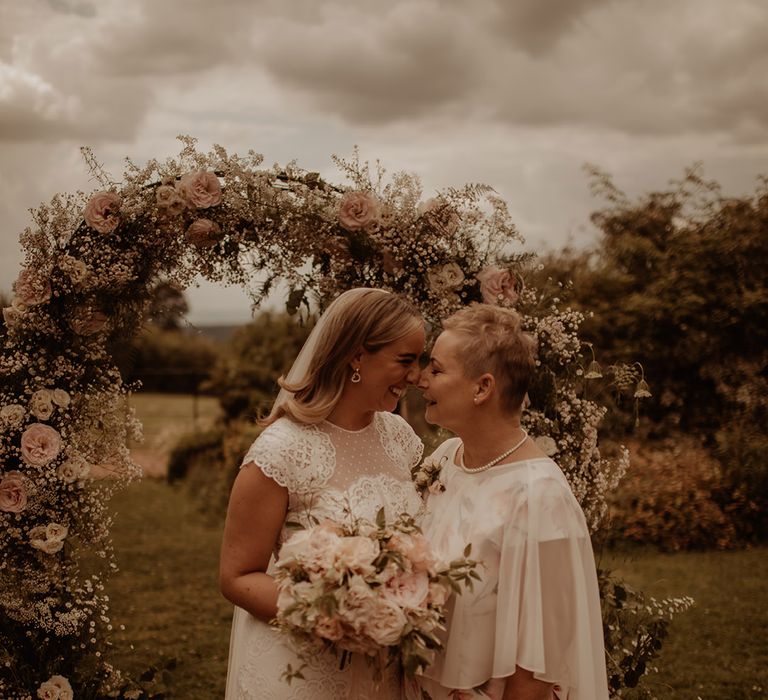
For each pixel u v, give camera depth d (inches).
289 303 125.4
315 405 85.7
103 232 115.1
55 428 119.6
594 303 376.5
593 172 417.7
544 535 74.5
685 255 366.9
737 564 281.1
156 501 423.8
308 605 68.6
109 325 122.0
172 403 1016.2
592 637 78.7
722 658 197.3
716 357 355.3
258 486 81.3
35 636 117.7
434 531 82.3
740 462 322.7
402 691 84.1
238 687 85.0
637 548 295.4
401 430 97.3
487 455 81.4
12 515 117.0
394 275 125.6
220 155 119.6
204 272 123.6
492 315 81.7
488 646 75.8
